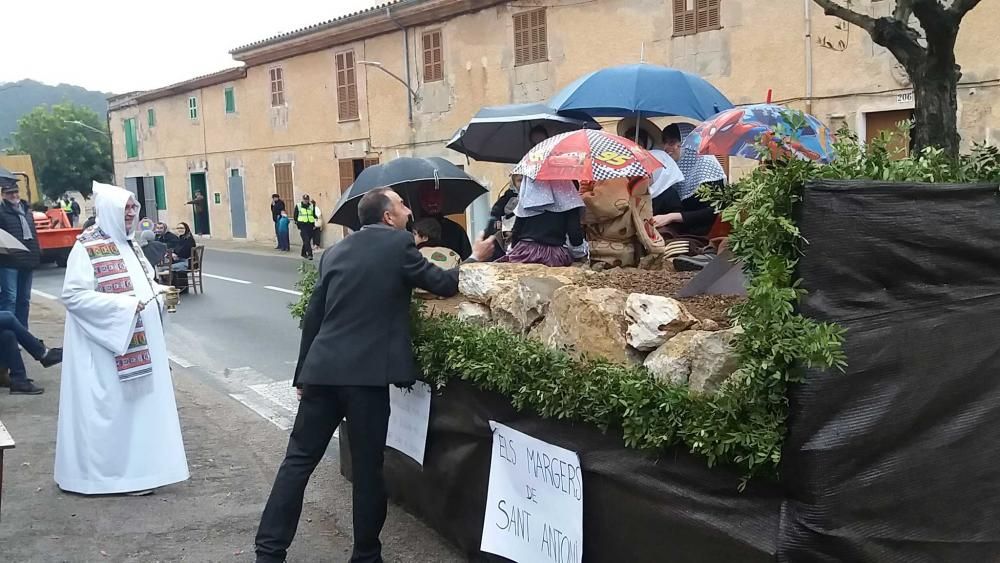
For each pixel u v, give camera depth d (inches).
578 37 650.2
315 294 153.2
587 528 123.9
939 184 102.2
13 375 285.1
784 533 94.6
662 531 110.4
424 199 247.8
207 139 1208.8
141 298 193.2
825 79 494.3
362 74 898.1
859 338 94.6
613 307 130.2
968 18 433.1
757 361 93.7
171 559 160.4
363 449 147.9
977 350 106.0
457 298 173.5
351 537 172.2
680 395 106.0
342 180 959.0
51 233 804.6
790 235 94.2
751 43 531.2
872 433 95.1
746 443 94.7
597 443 121.1
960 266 104.3
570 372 123.7
